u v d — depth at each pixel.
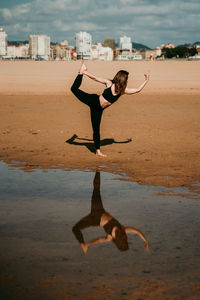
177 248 2.86
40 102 17.69
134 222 3.45
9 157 6.60
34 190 4.55
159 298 2.16
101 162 6.23
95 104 6.43
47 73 37.81
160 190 4.59
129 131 9.77
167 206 3.94
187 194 4.41
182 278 2.39
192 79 31.61
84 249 2.83
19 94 21.36
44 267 2.53
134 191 4.54
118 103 17.59
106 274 2.43
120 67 46.78
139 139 8.55
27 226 3.32
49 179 5.11
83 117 12.66
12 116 12.70
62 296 2.17
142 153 6.96
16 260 2.63
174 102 17.95
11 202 4.04
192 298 2.16
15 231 3.20
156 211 3.77
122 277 2.39
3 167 5.85
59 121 11.64
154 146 7.68
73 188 4.66
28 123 11.12
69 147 7.58
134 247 2.87
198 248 2.86
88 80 29.84
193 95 21.41
